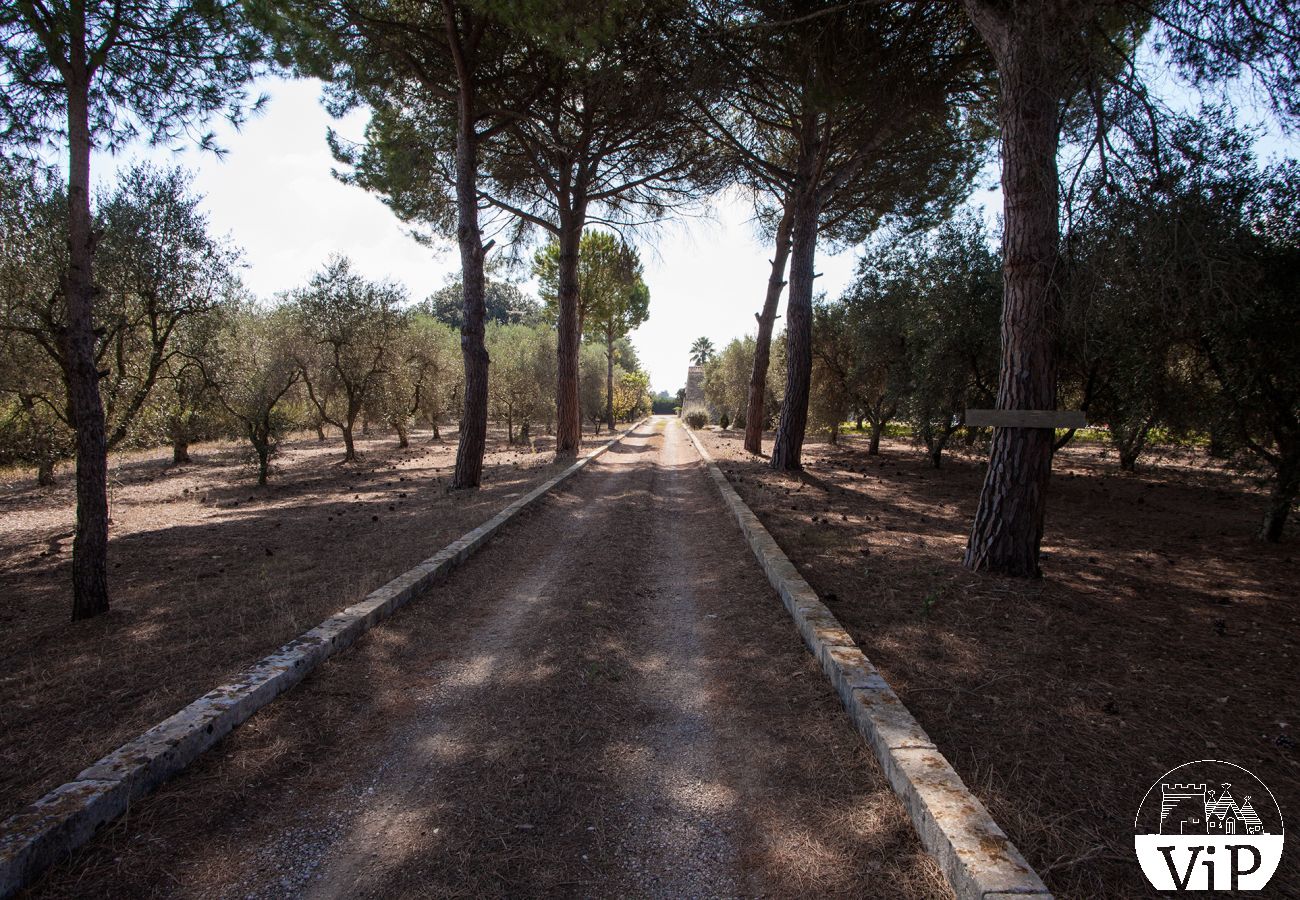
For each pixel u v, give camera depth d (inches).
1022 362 209.0
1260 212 257.0
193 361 511.5
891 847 90.0
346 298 708.0
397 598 202.5
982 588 199.9
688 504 421.7
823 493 433.4
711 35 346.3
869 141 422.6
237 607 201.3
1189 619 182.5
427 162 532.1
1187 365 310.5
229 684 134.7
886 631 167.5
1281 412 283.3
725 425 1510.8
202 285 464.4
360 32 411.5
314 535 327.6
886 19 309.9
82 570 206.5
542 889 85.6
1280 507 294.4
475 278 474.0
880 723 114.2
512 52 463.8
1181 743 114.7
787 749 118.8
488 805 104.0
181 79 242.7
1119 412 377.4
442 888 85.4
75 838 90.0
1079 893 78.4
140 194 428.8
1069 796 97.9
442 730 128.7
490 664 162.4
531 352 1080.2
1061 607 185.3
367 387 754.8
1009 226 209.5
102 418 213.0
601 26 321.4
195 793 104.8
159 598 223.6
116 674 150.1
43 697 139.2
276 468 659.4
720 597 217.8
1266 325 258.1
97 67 216.1
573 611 202.1
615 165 625.9
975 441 518.9
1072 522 350.3
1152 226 182.2
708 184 588.1
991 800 95.2
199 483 609.0
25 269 358.0
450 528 310.3
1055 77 196.1
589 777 112.3
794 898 82.4
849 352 740.7
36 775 106.4
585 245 1011.3
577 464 603.8
